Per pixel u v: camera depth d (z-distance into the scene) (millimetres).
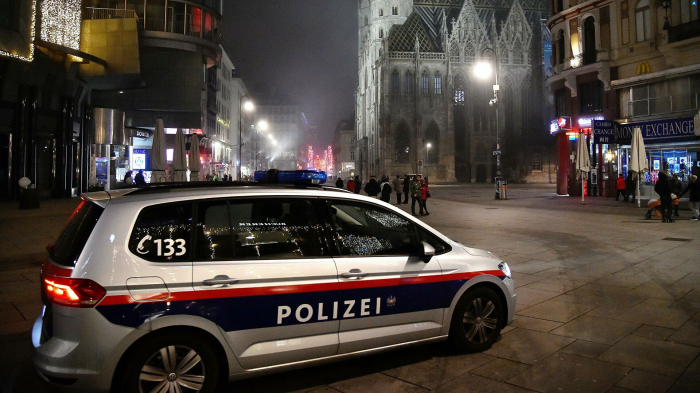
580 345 4953
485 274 4812
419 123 79000
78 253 3361
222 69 68812
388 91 78875
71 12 29609
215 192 3855
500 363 4512
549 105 82688
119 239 3393
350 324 4016
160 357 3381
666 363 4441
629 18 26688
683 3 23797
